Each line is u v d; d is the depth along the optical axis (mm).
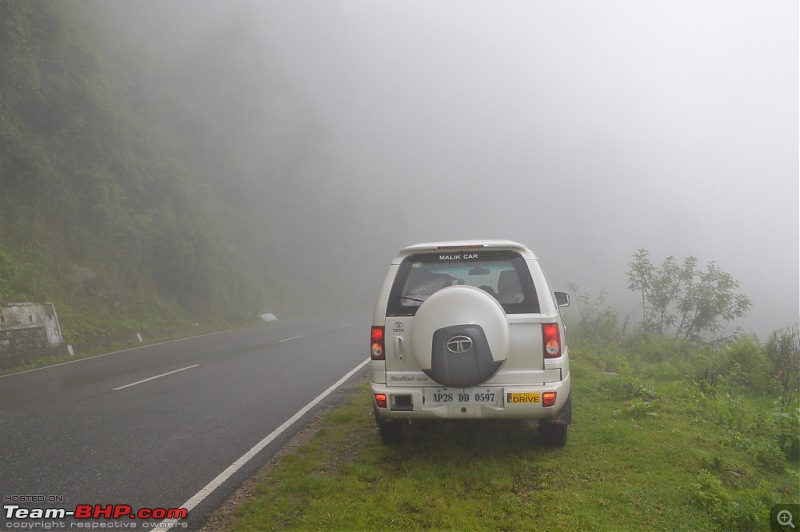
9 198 18125
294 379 9805
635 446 5570
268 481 5023
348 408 7559
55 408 7930
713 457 5082
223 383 9562
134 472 5305
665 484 4672
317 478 4969
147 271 22578
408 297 5184
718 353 10938
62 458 5699
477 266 5281
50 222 19312
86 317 17516
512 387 4859
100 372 11469
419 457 5426
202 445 6094
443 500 4461
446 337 4734
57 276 18016
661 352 11914
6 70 17688
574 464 5148
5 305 14180
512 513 4219
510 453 5457
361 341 15547
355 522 4113
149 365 12195
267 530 4066
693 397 7648
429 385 4969
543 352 4906
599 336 13797
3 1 17219
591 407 7133
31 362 13719
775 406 7047
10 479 5145
